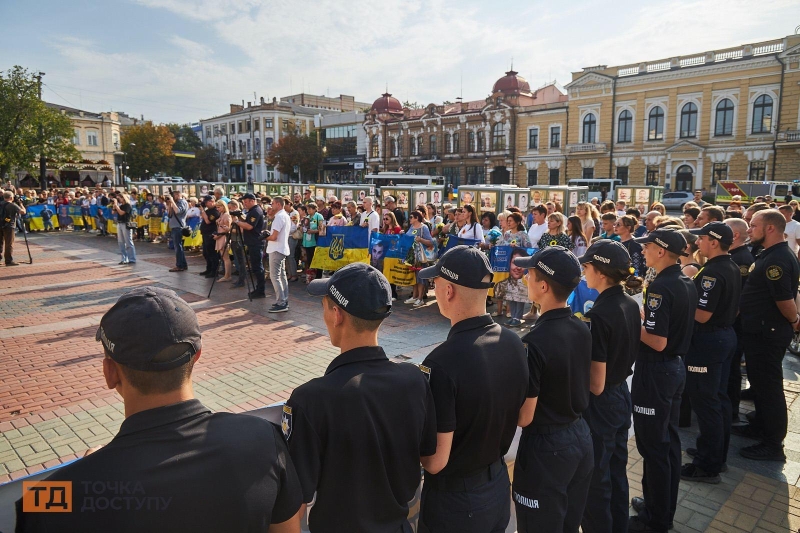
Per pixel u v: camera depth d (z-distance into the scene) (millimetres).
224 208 11000
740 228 4727
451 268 2240
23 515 1194
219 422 1389
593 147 43000
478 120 51500
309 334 7496
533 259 2666
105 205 19516
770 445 4383
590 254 3062
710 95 37281
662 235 3391
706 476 4047
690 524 3533
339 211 11977
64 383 5625
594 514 3107
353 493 1737
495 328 2291
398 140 60156
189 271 12578
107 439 4414
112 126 63938
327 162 69875
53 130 34969
